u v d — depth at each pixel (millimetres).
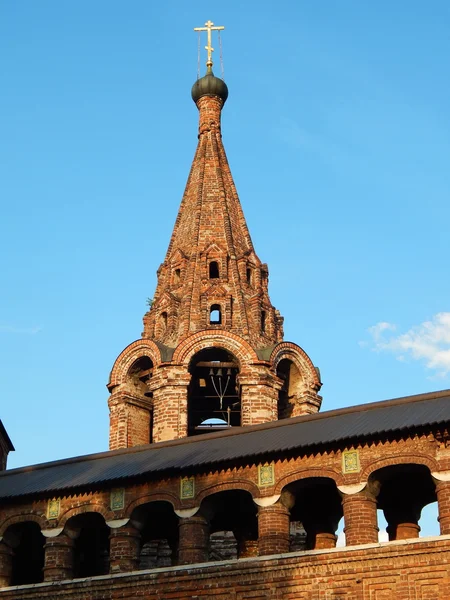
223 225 60625
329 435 40250
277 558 39312
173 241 61531
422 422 38344
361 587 37625
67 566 43625
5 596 43438
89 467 46062
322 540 44406
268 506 40469
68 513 44031
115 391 55594
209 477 41875
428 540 37094
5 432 59031
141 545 49000
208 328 55375
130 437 54781
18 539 45656
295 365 56250
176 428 52531
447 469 37781
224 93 66562
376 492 39531
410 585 36875
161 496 42469
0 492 45750
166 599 40594
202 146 64562
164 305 57969
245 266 59375
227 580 39844
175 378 53531
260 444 41875
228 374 55219
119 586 41625
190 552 41094
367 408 42000
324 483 40625
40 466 47969
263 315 58281
